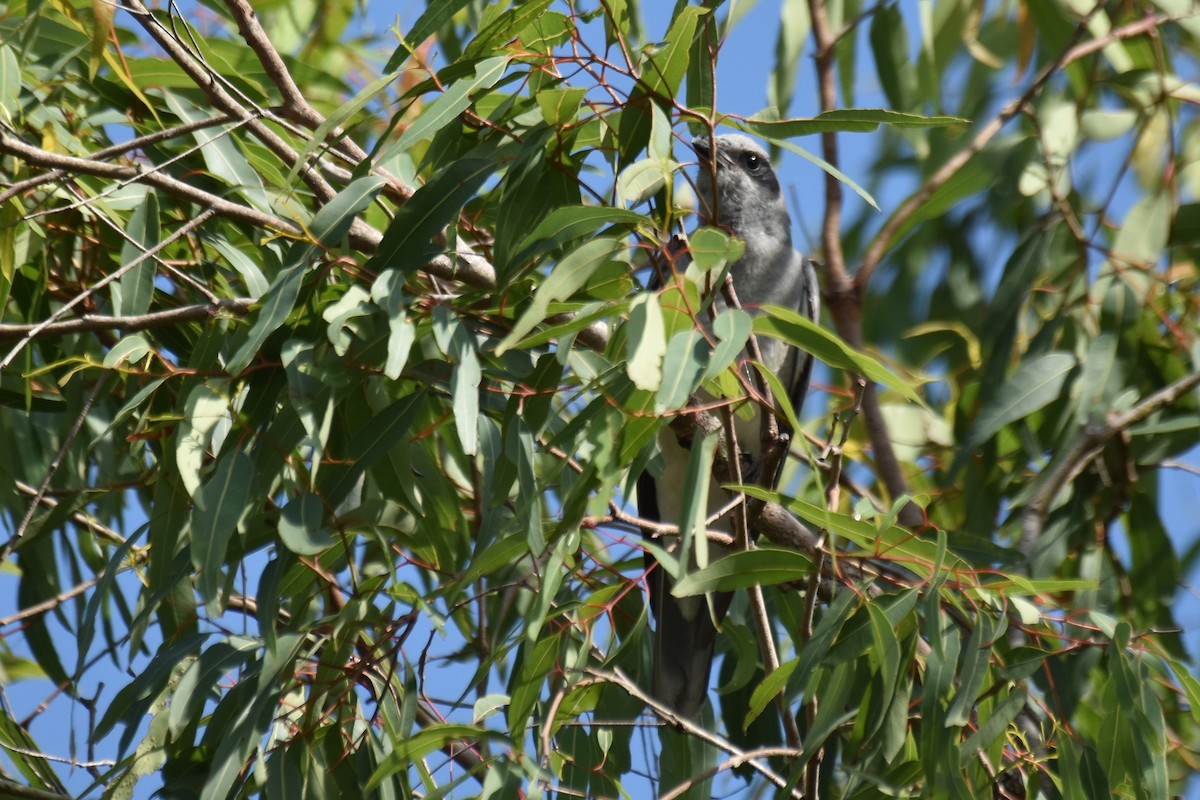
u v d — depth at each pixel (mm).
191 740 5730
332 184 7055
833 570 5555
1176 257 8719
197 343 5836
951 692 5461
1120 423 7684
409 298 5402
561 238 4945
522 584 5711
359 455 5586
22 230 6730
